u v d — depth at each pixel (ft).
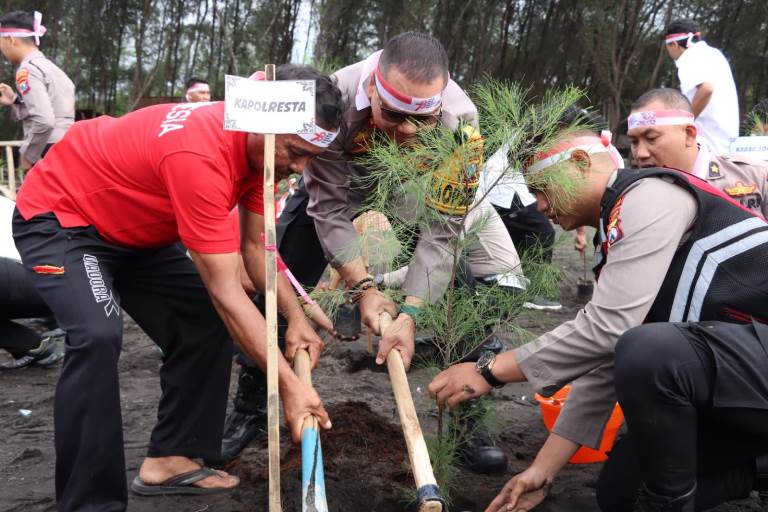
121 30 63.52
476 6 61.05
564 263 23.50
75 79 59.82
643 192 6.84
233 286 6.97
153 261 8.31
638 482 7.22
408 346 7.83
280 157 6.98
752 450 7.03
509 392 12.94
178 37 66.64
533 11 66.39
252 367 9.65
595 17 61.77
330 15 49.11
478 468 9.39
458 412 8.52
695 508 7.21
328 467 8.99
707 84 16.78
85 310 7.17
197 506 8.46
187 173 6.68
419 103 7.44
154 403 11.96
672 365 6.30
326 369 13.89
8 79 51.44
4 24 18.51
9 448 10.04
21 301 12.31
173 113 7.26
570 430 7.60
